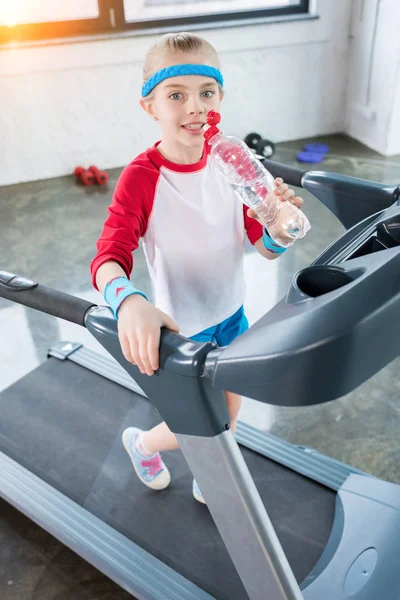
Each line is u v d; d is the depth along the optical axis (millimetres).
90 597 1582
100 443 1897
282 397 754
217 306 1380
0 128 3961
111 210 1201
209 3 4203
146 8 4070
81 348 2330
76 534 1594
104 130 4199
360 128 4527
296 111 4566
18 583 1630
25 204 3859
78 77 3953
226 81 4266
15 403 2072
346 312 721
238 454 932
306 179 1400
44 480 1774
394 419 2117
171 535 1590
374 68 4188
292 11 4332
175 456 1848
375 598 1329
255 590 1070
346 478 1707
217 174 1280
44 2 3781
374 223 1126
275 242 1258
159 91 1162
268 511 1639
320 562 1477
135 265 3133
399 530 1458
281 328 765
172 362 857
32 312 2812
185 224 1268
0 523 1804
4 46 3701
